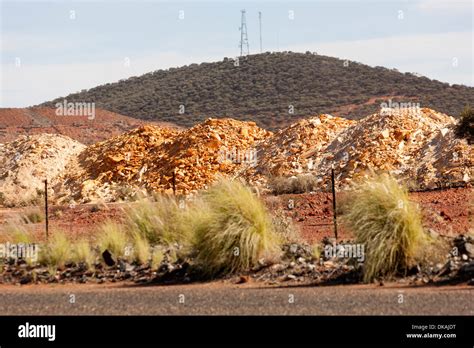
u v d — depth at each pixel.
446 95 111.94
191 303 11.73
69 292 13.67
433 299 11.20
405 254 14.05
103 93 140.62
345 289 12.83
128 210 20.39
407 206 14.48
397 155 41.16
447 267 13.67
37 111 118.19
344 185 38.06
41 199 47.16
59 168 55.78
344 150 43.91
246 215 15.48
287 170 43.91
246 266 15.16
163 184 46.94
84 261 16.98
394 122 44.38
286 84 122.50
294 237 18.20
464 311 10.38
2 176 54.88
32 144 58.66
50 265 16.81
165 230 18.67
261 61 132.88
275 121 107.88
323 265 14.99
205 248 15.32
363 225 14.30
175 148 52.19
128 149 54.00
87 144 102.38
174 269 15.65
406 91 115.25
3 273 16.56
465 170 36.12
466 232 17.92
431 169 37.69
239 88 124.12
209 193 16.42
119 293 13.18
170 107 122.44
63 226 28.66
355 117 104.06
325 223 24.69
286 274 14.63
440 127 44.19
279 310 10.89
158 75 145.00
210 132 52.12
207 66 139.88
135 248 17.17
